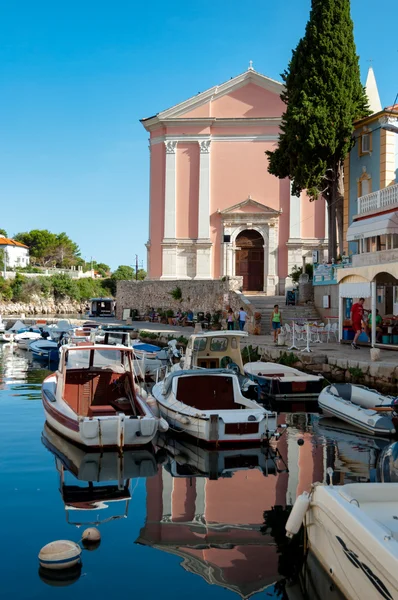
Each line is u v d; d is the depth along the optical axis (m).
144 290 44.53
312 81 26.84
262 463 11.03
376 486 6.66
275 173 29.81
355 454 11.53
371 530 5.41
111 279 101.50
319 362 19.77
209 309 35.75
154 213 42.59
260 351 22.84
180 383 14.12
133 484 9.73
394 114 26.36
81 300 90.12
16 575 6.55
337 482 9.72
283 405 16.56
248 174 41.31
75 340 23.00
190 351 17.61
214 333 17.55
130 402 13.98
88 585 6.35
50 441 12.42
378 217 21.58
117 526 7.90
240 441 12.08
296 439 12.80
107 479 9.98
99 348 14.17
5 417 14.91
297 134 26.92
